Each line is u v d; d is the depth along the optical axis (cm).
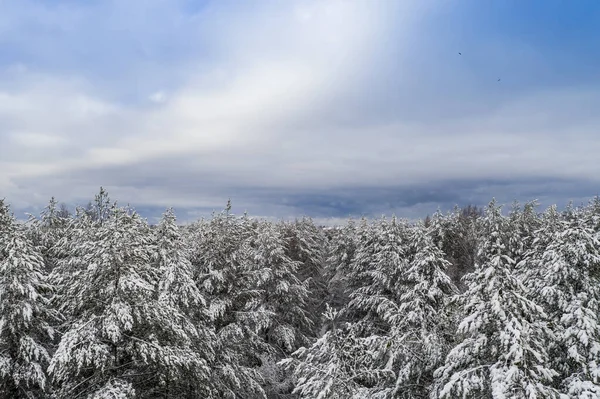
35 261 1134
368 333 2144
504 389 766
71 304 1115
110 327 980
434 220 3209
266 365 2061
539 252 1289
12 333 1052
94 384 1028
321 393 913
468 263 3189
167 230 1462
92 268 1045
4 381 1033
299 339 2422
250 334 1733
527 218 3127
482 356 892
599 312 928
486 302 871
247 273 1883
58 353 928
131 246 1122
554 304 984
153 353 1040
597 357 848
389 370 1039
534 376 770
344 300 3234
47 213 2002
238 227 1905
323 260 4166
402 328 1204
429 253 1361
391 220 2352
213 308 1580
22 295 1062
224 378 1501
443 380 952
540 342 870
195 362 1153
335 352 990
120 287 1023
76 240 1457
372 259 2542
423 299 1238
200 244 1781
